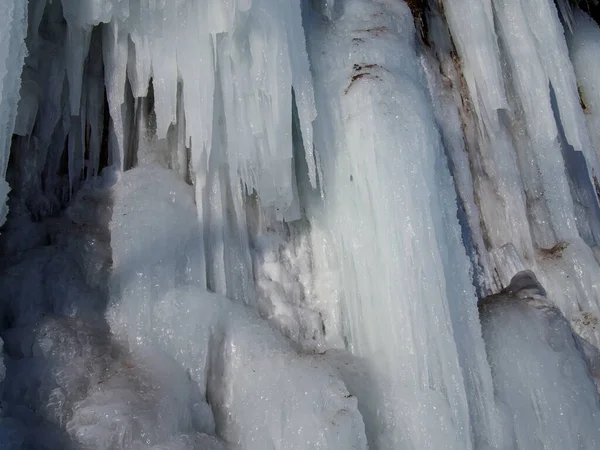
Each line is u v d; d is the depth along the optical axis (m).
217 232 5.30
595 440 5.06
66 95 5.45
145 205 5.20
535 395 5.16
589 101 8.84
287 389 4.46
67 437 3.92
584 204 7.93
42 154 5.39
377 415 4.72
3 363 3.93
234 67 5.14
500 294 6.17
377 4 6.70
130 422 3.98
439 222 5.14
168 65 5.19
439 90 7.20
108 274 5.07
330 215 5.67
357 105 5.45
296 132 5.80
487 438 4.90
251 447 4.40
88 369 4.39
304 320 5.54
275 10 5.00
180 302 4.79
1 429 3.70
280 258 5.78
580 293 6.62
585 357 5.69
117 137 5.56
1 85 3.79
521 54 7.49
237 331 4.93
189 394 4.50
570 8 9.22
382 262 5.09
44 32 5.32
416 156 5.16
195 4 5.01
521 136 7.59
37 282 4.77
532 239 7.22
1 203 3.91
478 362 5.07
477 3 7.29
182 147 5.78
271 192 5.33
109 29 5.36
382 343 5.04
